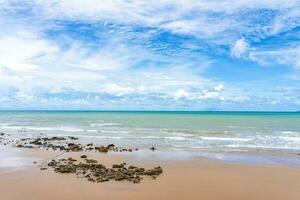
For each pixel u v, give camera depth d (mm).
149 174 17250
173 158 22578
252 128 47750
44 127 50781
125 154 24266
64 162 20438
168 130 44500
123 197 13250
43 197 13125
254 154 24562
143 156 23375
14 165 19547
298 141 33000
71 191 13930
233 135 38500
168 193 13914
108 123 59312
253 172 18203
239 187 15008
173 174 17469
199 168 19141
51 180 15695
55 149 26891
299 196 13703
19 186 14680
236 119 73562
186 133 40719
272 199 13289
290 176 17297
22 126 53406
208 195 13734
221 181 16109
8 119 76062
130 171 17594
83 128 48281
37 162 20547
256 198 13398
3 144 30594
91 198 13062
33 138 35969
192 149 27266
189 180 16188
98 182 15352
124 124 56500
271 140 33812
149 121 65375
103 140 33719
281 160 22047
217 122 62125
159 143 31375
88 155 23656
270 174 17750
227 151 26172
